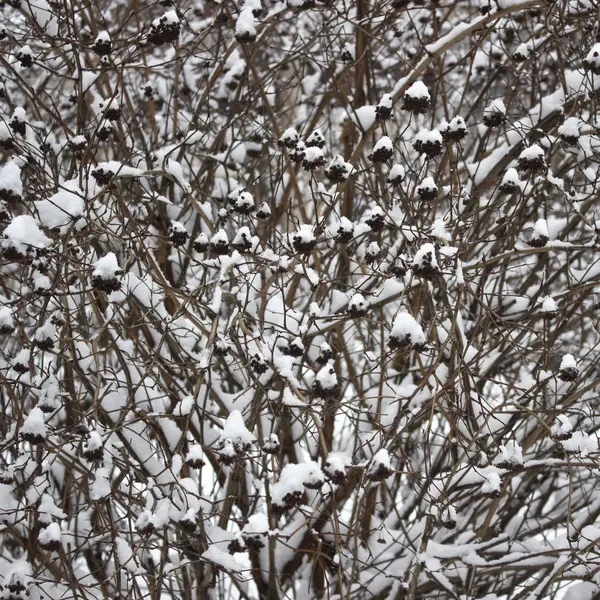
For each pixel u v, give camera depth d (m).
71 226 2.75
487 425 3.30
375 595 3.57
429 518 3.08
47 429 2.90
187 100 4.49
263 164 4.67
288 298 3.75
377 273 3.08
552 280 3.73
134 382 3.49
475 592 3.96
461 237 3.11
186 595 3.32
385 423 3.63
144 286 3.37
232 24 3.97
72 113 4.89
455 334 2.85
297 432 3.81
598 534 3.24
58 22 3.56
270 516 3.29
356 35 4.09
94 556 3.73
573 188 3.45
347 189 4.01
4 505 3.14
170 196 4.06
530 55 3.87
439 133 2.84
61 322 3.02
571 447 2.90
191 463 2.47
